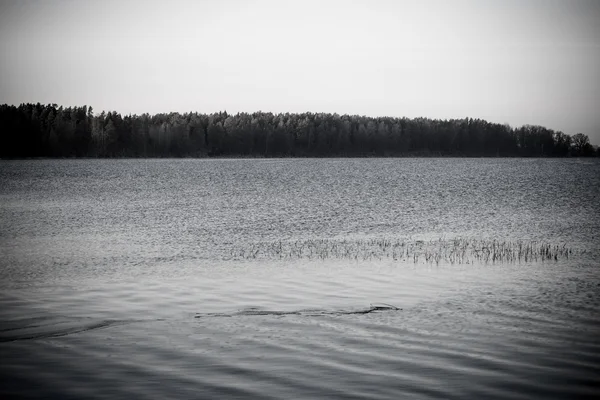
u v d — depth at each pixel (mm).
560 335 18375
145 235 38688
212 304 21812
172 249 33406
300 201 61594
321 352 16766
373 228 42125
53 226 43438
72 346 17188
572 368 15836
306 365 15852
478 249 33688
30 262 29859
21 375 15172
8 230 41438
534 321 19812
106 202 61312
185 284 24953
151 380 14914
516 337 18156
